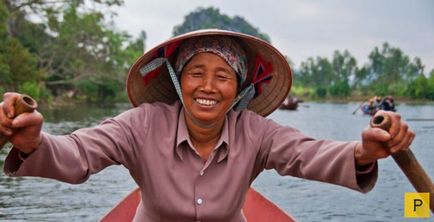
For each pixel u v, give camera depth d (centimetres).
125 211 332
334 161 178
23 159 162
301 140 196
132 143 198
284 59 216
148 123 202
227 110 202
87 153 181
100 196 563
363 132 160
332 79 8644
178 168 201
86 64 3472
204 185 201
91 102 3881
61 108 2758
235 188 202
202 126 200
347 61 8644
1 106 145
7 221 455
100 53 3509
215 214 201
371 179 174
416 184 172
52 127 1407
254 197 355
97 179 661
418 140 1159
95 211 498
